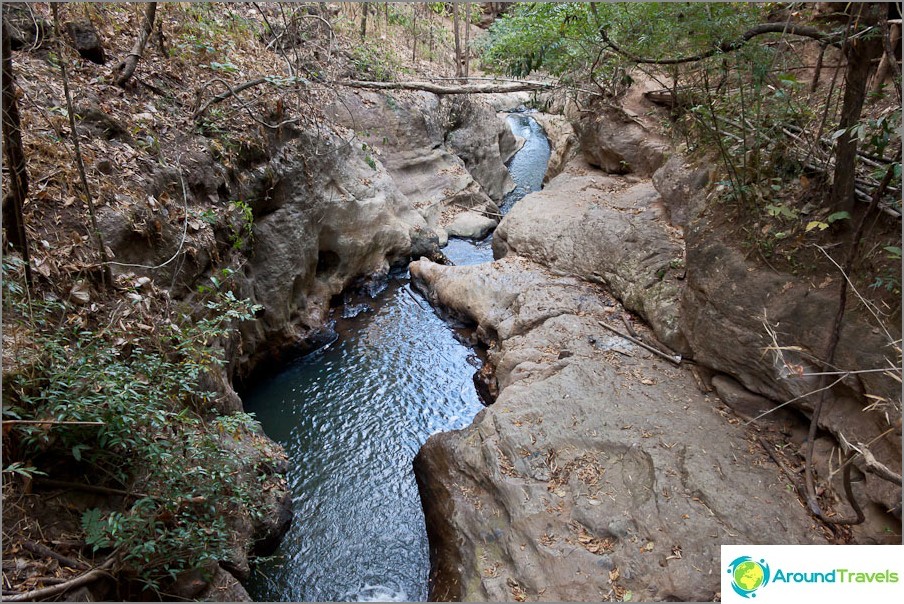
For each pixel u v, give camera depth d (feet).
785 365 13.94
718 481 15.10
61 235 14.74
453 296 29.30
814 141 17.79
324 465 20.47
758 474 15.46
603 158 37.68
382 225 32.71
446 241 38.19
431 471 18.52
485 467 17.13
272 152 24.64
